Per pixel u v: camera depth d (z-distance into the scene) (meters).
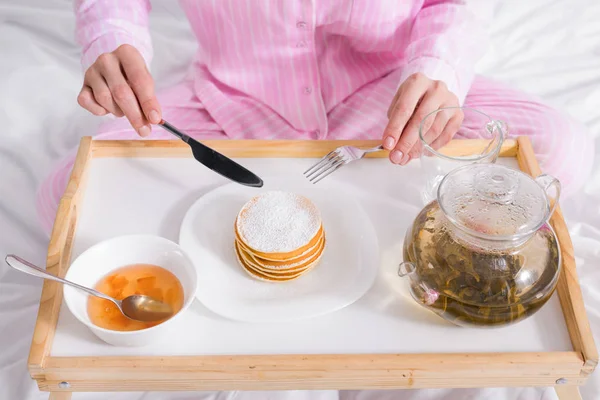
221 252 0.93
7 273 1.26
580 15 1.69
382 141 1.00
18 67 1.58
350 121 1.21
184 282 0.86
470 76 1.15
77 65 1.61
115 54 1.04
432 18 1.18
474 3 1.21
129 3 1.16
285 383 0.84
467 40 1.15
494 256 0.79
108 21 1.14
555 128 1.19
